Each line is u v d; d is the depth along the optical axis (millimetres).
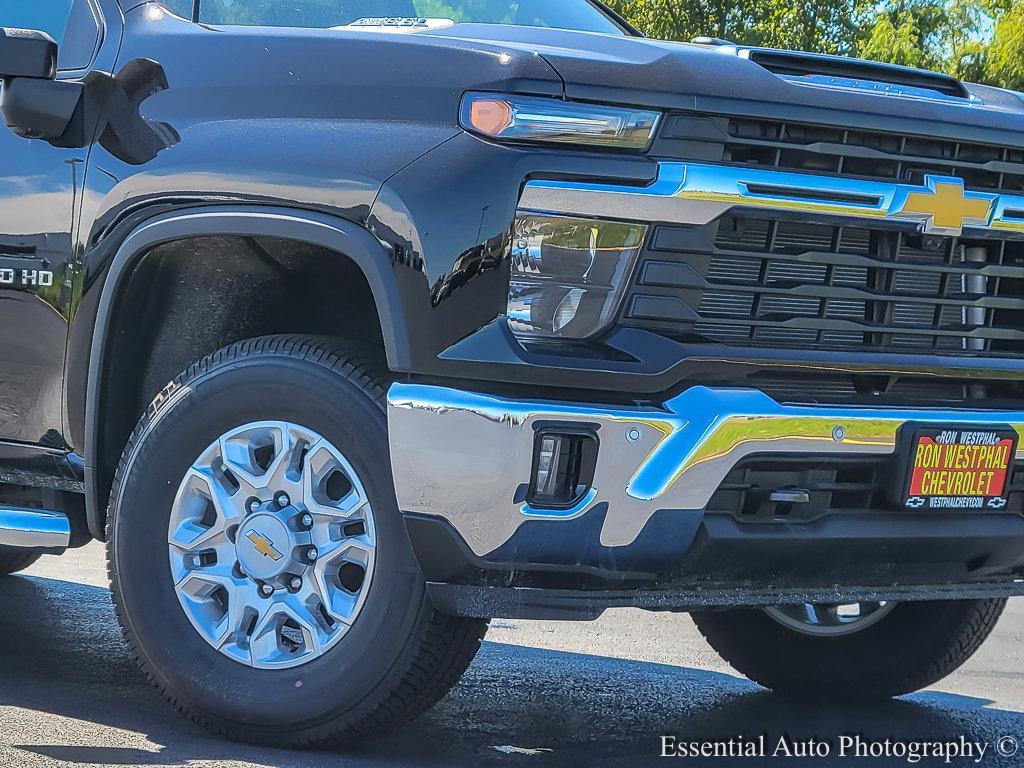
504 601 2920
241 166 3104
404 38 3121
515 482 2863
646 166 2934
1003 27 27094
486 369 2877
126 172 3309
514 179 2887
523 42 3270
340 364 3082
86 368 3445
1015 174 3318
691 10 27234
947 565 3344
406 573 3008
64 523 3688
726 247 3029
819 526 3096
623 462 2895
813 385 3145
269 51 3230
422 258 2896
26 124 3291
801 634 4152
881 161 3160
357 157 2994
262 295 3475
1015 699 4203
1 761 2912
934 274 3303
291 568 3117
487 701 3951
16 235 3543
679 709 3977
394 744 3318
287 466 3129
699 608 3051
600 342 2941
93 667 4109
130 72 3375
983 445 3213
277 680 3119
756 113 3004
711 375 2994
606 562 2939
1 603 5191
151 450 3238
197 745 3121
